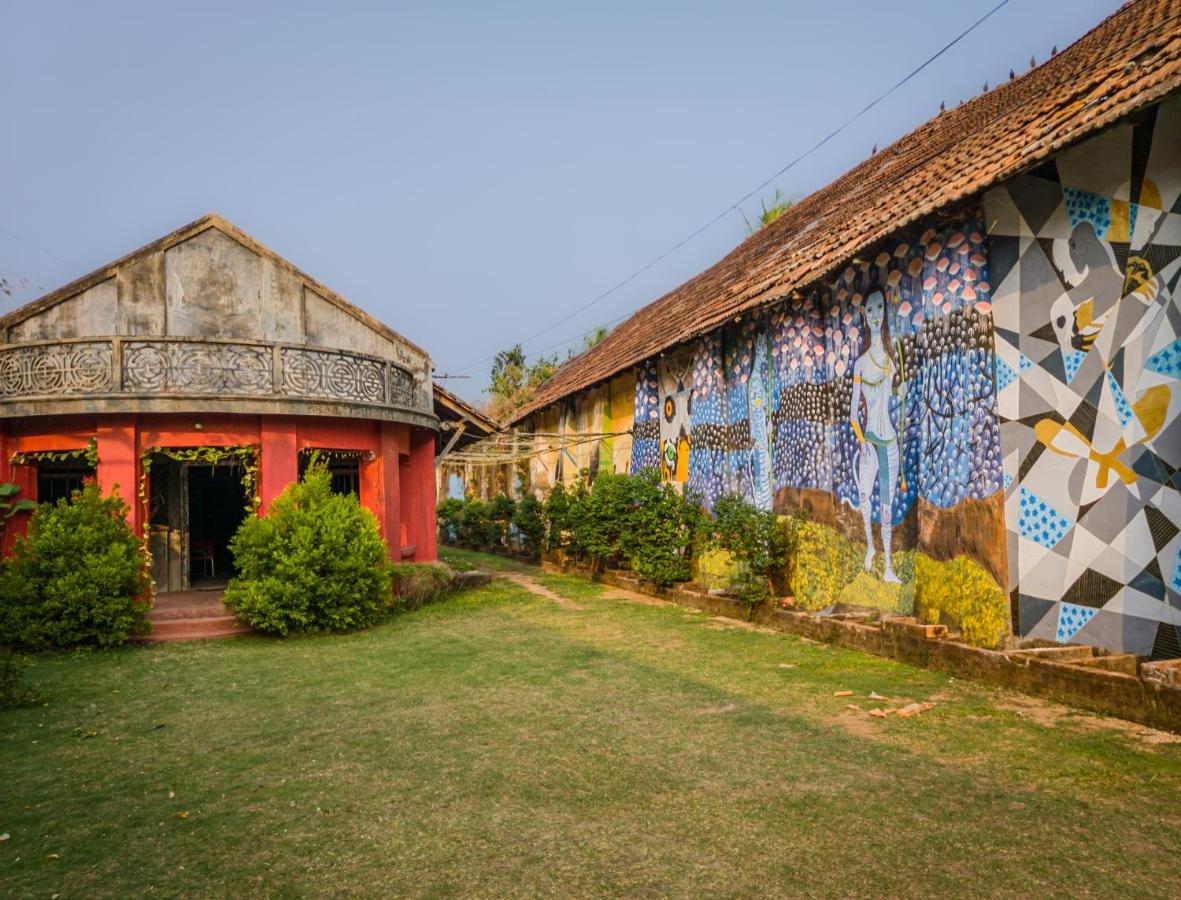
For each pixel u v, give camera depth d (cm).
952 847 406
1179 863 382
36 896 382
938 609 803
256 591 1070
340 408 1212
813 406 1051
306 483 1152
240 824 464
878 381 920
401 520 1584
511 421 2686
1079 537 676
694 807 469
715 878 382
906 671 776
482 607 1330
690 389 1438
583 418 2084
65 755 601
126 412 1092
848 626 898
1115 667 638
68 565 1019
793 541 1080
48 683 844
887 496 906
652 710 683
